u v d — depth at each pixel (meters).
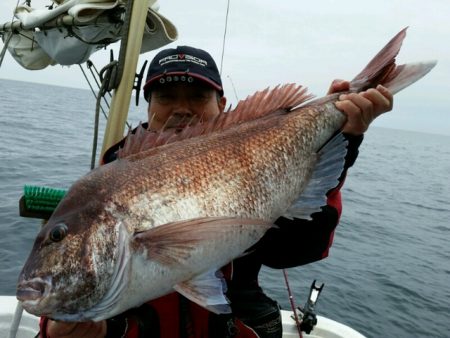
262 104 0.79
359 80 0.84
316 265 2.90
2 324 1.22
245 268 0.85
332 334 1.34
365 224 4.62
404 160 18.06
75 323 0.63
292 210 0.74
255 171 0.71
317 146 0.79
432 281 2.94
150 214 0.62
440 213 6.27
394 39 0.84
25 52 1.49
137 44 1.08
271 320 0.85
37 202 0.95
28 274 0.59
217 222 0.63
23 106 16.73
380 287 2.68
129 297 0.60
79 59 1.30
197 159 0.68
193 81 0.89
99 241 0.60
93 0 1.12
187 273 0.61
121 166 0.67
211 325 0.76
